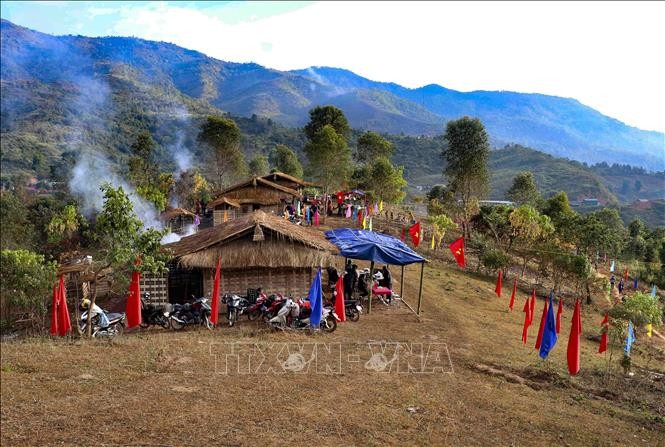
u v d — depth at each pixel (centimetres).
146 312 2059
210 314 2053
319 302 1844
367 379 1471
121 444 1012
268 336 1895
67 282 2647
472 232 5306
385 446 1048
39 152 18212
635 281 4344
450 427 1168
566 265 3541
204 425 1107
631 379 1803
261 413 1184
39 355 1589
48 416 1133
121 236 1825
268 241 2330
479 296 3066
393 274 3278
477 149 5316
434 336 2009
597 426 1262
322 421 1153
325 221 5075
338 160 6069
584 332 2728
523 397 1428
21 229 4888
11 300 2075
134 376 1417
